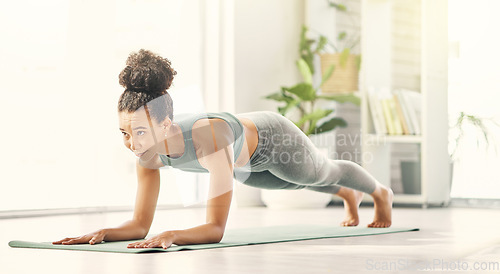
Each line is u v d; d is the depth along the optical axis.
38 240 2.75
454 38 5.58
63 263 1.95
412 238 2.82
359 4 6.14
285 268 1.87
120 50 4.61
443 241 2.71
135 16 4.74
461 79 5.58
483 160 5.52
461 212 4.71
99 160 3.91
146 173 2.58
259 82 5.57
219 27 5.35
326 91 5.76
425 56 5.22
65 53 4.45
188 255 2.14
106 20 4.59
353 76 5.75
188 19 5.14
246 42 5.45
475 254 2.26
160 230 2.99
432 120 5.28
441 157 5.35
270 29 5.68
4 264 1.92
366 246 2.50
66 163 4.15
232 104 5.34
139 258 2.05
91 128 4.04
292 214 4.49
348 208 3.44
